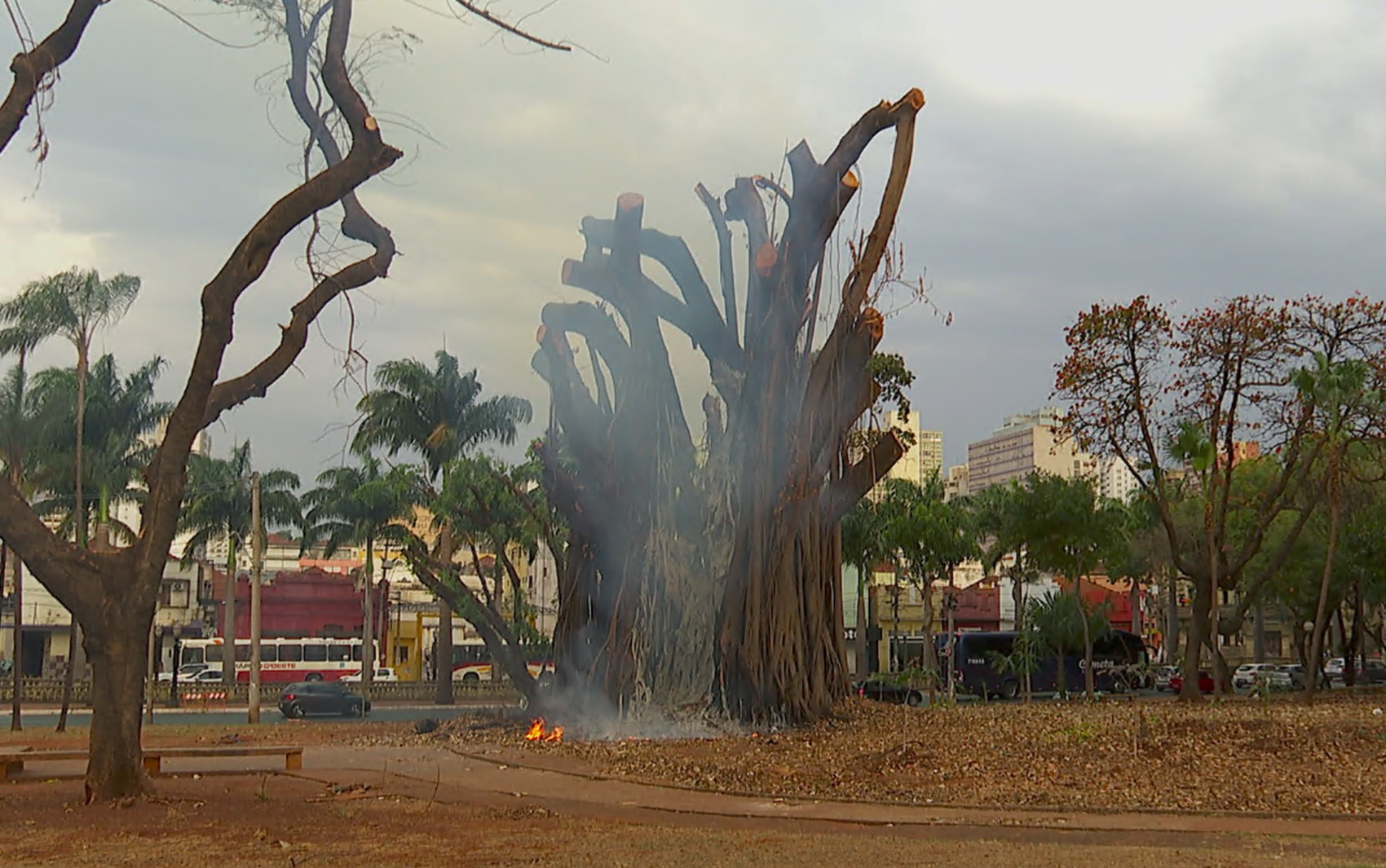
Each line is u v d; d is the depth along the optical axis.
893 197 25.86
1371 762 17.92
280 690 56.19
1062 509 42.44
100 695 14.68
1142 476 41.53
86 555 14.57
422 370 49.72
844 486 27.50
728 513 25.42
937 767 18.28
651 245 25.94
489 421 49.88
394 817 14.05
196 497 58.81
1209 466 38.12
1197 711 27.44
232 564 60.12
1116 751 19.31
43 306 35.84
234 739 25.23
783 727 24.33
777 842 12.38
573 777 18.45
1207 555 39.75
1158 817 14.14
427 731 26.72
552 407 27.12
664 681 25.28
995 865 10.90
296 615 74.62
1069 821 13.89
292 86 16.34
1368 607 63.84
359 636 75.44
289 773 18.73
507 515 40.41
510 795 16.45
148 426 51.50
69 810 13.95
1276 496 38.19
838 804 15.42
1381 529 44.47
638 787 17.33
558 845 12.09
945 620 59.44
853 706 27.22
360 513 57.34
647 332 26.27
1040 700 45.91
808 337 25.62
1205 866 10.80
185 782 17.16
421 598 79.81
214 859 11.08
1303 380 35.44
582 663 26.78
